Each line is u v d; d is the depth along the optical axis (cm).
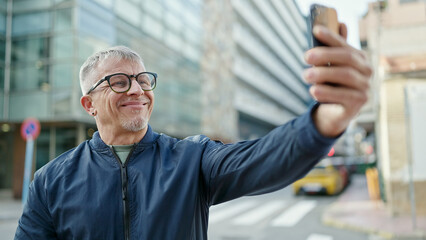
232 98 3203
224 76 2983
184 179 116
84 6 1423
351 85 59
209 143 126
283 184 91
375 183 1077
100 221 116
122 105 127
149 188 117
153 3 1855
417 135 860
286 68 5359
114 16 1574
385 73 889
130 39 1664
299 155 78
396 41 947
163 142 129
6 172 1645
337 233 713
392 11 1002
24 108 1432
